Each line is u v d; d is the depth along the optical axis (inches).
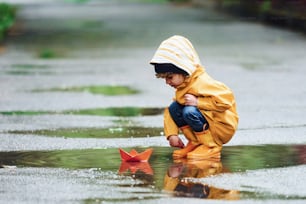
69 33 1616.6
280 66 1032.2
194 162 488.4
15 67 1075.9
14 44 1419.8
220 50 1250.0
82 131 605.9
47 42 1445.6
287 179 441.7
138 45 1363.2
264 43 1344.7
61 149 535.2
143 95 811.4
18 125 634.2
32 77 962.7
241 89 836.0
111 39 1478.8
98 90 848.9
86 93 826.2
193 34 1528.1
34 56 1218.6
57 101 768.9
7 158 506.6
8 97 796.6
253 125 624.4
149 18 1971.0
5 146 546.9
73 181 439.2
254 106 724.0
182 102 499.8
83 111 708.7
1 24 1673.2
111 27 1732.3
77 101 769.6
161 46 495.2
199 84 494.3
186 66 488.4
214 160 494.3
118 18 1995.6
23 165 484.4
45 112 703.1
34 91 840.9
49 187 425.7
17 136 585.3
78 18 2022.6
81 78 951.6
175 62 489.1
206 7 2341.3
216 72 981.8
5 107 733.3
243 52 1214.3
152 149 522.6
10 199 401.7
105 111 708.7
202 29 1628.9
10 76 972.6
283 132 592.1
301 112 688.4
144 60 1145.4
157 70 495.5
